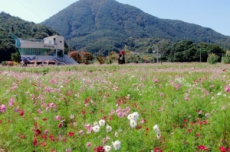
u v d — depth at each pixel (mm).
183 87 11445
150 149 6043
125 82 14281
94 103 9609
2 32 104562
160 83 13508
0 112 7895
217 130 6625
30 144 6262
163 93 10562
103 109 8859
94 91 11148
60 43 76875
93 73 23047
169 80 14109
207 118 7602
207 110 8148
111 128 6656
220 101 8680
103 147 5633
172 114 7691
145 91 11125
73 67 34719
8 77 15398
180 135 6543
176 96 9734
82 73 22438
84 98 10344
